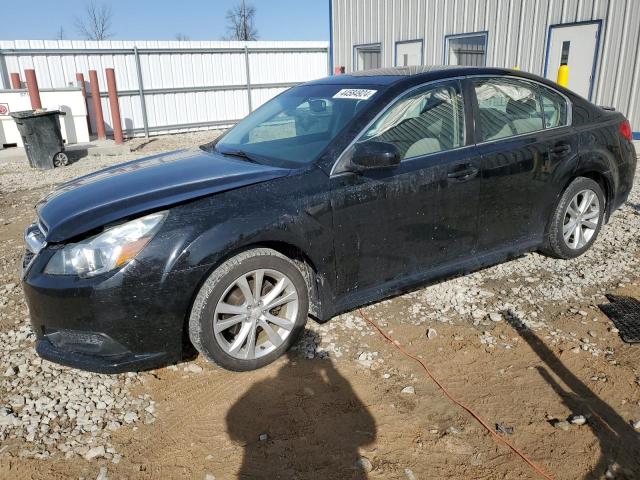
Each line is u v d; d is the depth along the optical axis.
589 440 2.52
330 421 2.69
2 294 4.28
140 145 13.72
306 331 3.51
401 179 3.35
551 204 4.20
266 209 2.94
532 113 4.10
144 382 3.05
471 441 2.54
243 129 4.14
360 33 16.14
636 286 4.06
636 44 9.84
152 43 15.20
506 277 4.28
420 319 3.66
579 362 3.13
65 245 2.74
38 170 10.27
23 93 12.05
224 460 2.46
